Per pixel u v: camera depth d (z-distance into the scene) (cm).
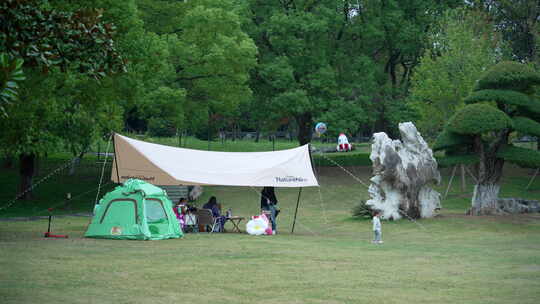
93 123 3012
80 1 2173
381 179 2533
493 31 4225
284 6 4272
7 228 1972
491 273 1116
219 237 1825
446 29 3875
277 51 4203
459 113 2567
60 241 1559
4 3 946
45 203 3164
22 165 3222
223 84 3694
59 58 1034
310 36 4047
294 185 2030
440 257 1378
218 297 841
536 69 3872
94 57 1063
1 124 2183
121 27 2364
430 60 3812
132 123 5997
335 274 1082
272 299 834
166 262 1194
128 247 1455
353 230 2275
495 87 2636
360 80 4309
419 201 2562
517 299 852
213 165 2066
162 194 1805
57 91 2405
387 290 922
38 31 1004
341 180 4100
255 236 1908
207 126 5953
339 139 5350
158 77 3225
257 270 1113
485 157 2647
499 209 2670
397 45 4503
